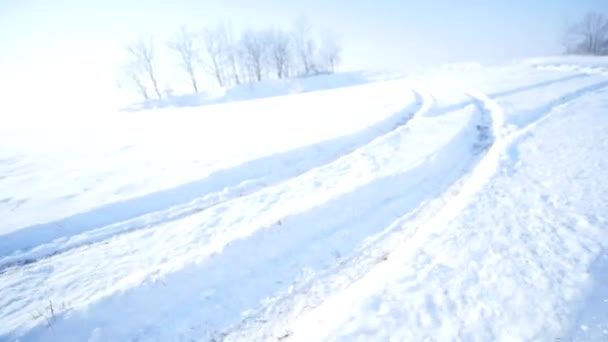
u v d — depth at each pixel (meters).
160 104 48.41
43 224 6.85
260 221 6.16
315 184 8.03
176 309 4.34
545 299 3.51
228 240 5.40
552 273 3.90
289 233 5.79
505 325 3.27
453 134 11.13
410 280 4.11
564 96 15.70
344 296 4.18
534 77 24.50
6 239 6.42
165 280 4.64
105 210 7.46
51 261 5.70
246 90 50.84
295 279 4.74
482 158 9.16
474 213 5.64
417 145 10.33
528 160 8.07
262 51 60.34
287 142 11.86
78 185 9.55
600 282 3.66
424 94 21.59
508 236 4.82
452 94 20.39
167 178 9.25
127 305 4.30
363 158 9.69
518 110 13.63
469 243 4.75
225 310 4.28
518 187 6.56
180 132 17.25
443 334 3.27
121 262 5.41
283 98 30.84
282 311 4.17
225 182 8.89
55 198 8.54
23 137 22.14
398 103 18.20
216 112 24.88
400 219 6.12
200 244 5.70
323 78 54.28
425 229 5.50
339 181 8.01
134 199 7.82
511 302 3.54
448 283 3.97
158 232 6.43
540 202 5.82
